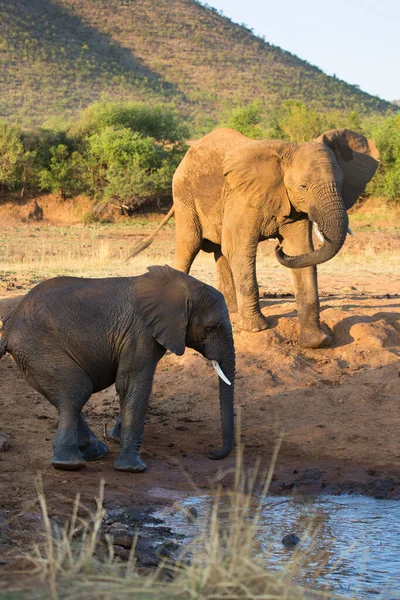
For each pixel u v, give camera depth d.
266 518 8.11
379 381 12.37
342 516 8.20
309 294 13.62
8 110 166.25
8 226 56.75
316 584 6.34
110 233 48.97
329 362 13.23
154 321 8.99
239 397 12.05
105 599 4.73
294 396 12.01
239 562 5.26
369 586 6.37
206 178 14.19
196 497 8.67
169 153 63.12
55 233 49.41
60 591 4.83
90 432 9.73
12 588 4.82
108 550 6.62
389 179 54.88
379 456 10.10
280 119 82.31
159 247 38.72
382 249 37.41
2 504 7.74
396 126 64.19
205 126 135.25
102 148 58.84
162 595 4.83
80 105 183.62
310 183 12.44
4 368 13.14
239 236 13.52
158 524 7.76
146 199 60.03
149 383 9.22
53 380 8.90
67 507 7.88
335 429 10.95
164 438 10.70
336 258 28.11
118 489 8.71
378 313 15.01
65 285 9.09
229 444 9.84
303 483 9.16
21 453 9.59
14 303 15.80
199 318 9.30
